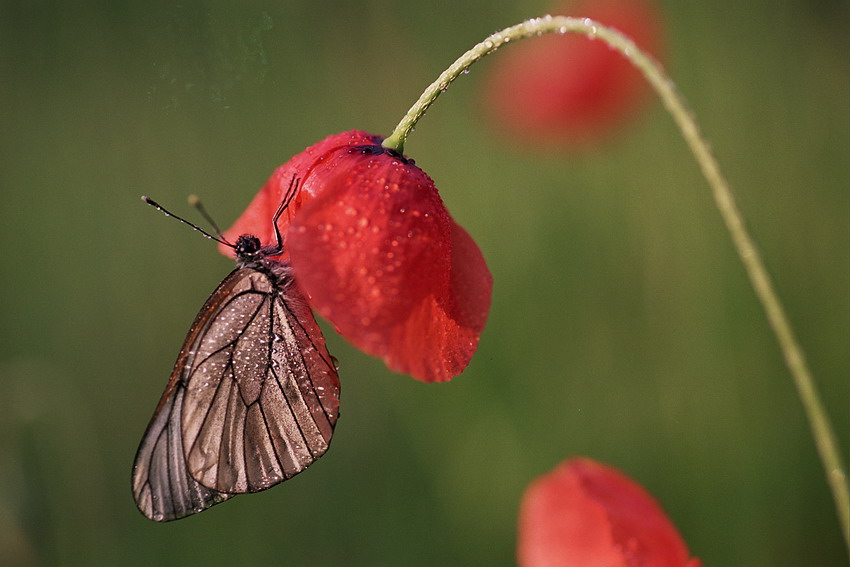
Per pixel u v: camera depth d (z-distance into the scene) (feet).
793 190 2.52
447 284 1.65
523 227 2.56
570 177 2.56
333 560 2.27
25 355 2.80
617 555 1.65
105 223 2.92
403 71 2.99
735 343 2.29
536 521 1.67
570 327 2.43
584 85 2.31
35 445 2.00
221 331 1.70
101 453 2.61
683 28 2.70
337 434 2.42
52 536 2.00
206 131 3.02
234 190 3.02
